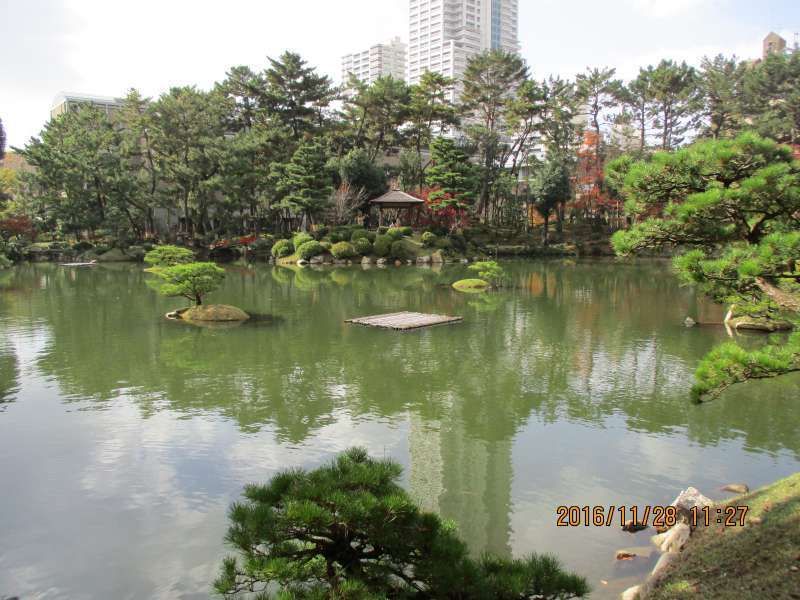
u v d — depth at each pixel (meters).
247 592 5.70
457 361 15.30
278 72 56.19
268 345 16.92
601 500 7.66
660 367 14.83
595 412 11.31
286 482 4.62
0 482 8.13
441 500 7.64
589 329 20.02
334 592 4.02
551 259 52.66
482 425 10.55
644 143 60.22
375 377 13.66
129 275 36.56
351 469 4.66
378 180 55.78
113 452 9.15
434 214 55.44
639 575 5.93
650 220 6.88
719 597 4.84
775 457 9.05
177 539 6.70
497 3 145.50
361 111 61.72
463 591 4.22
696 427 10.43
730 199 6.25
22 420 10.55
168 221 55.53
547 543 6.58
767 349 6.14
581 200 58.44
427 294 29.08
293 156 49.91
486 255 52.41
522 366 14.85
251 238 52.41
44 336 18.05
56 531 6.89
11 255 43.97
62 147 47.19
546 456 9.14
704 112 55.38
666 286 32.94
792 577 4.80
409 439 9.83
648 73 57.75
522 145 63.03
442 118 61.06
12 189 57.81
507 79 61.19
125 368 14.24
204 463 8.75
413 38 146.00
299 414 11.02
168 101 47.72
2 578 6.00
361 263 47.19
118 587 5.84
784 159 6.49
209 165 48.91
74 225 47.97
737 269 6.08
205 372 13.92
